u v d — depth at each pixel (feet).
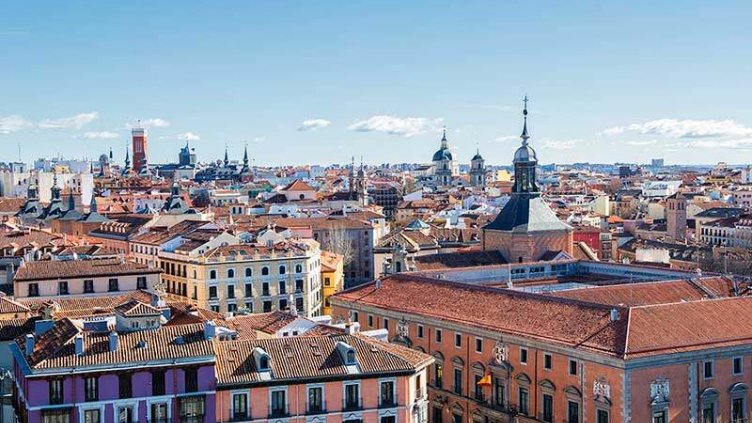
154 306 407.03
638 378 364.38
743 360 389.39
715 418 382.63
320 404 342.23
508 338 419.74
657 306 395.34
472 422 441.68
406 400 351.25
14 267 620.08
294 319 411.13
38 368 314.55
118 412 322.75
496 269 577.43
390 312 493.77
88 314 419.54
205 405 330.34
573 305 417.08
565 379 392.27
